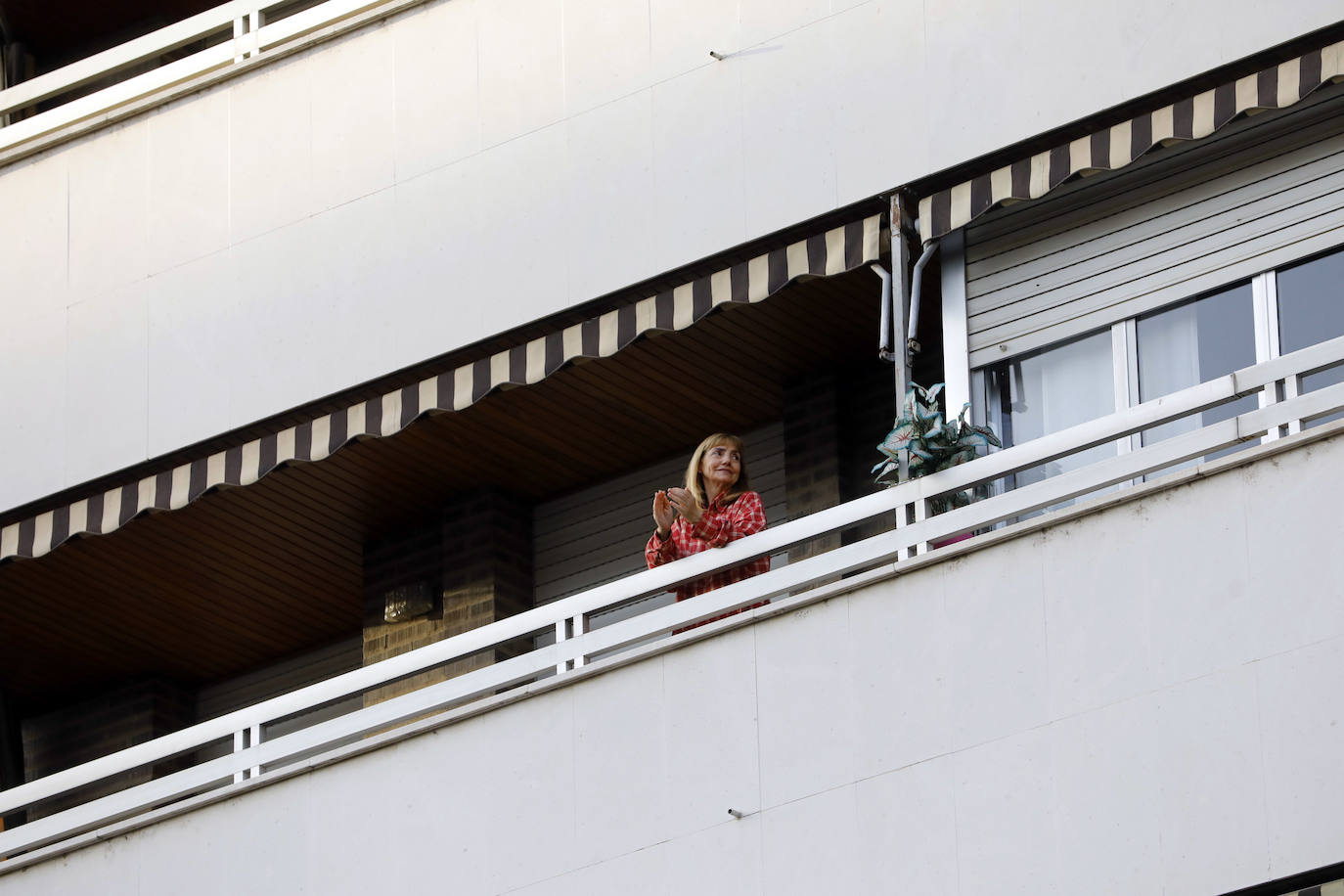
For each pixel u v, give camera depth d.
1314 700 22.17
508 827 26.39
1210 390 24.05
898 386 27.72
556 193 31.27
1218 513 23.17
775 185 29.47
